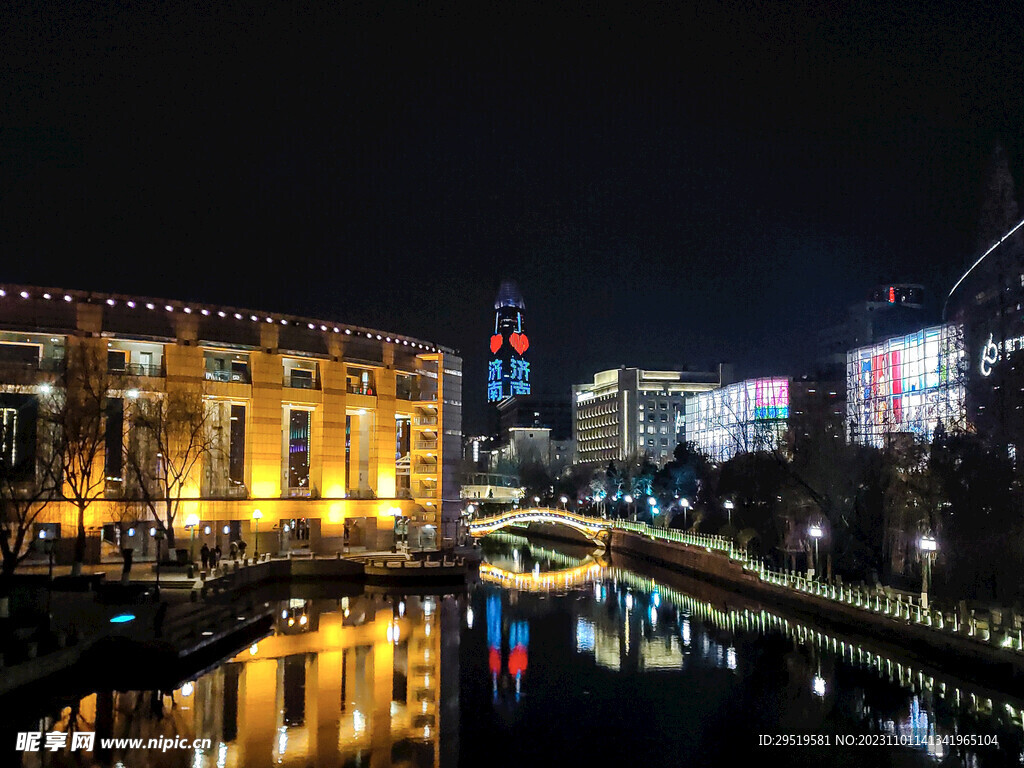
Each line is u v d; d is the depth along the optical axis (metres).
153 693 41.66
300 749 35.03
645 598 81.62
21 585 54.38
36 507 70.94
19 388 69.69
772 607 73.38
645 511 151.38
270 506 87.81
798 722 40.62
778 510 93.62
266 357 88.81
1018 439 64.62
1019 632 41.88
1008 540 56.62
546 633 62.66
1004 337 78.50
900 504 70.75
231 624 52.06
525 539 181.25
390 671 48.94
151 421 73.12
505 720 40.56
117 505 75.94
